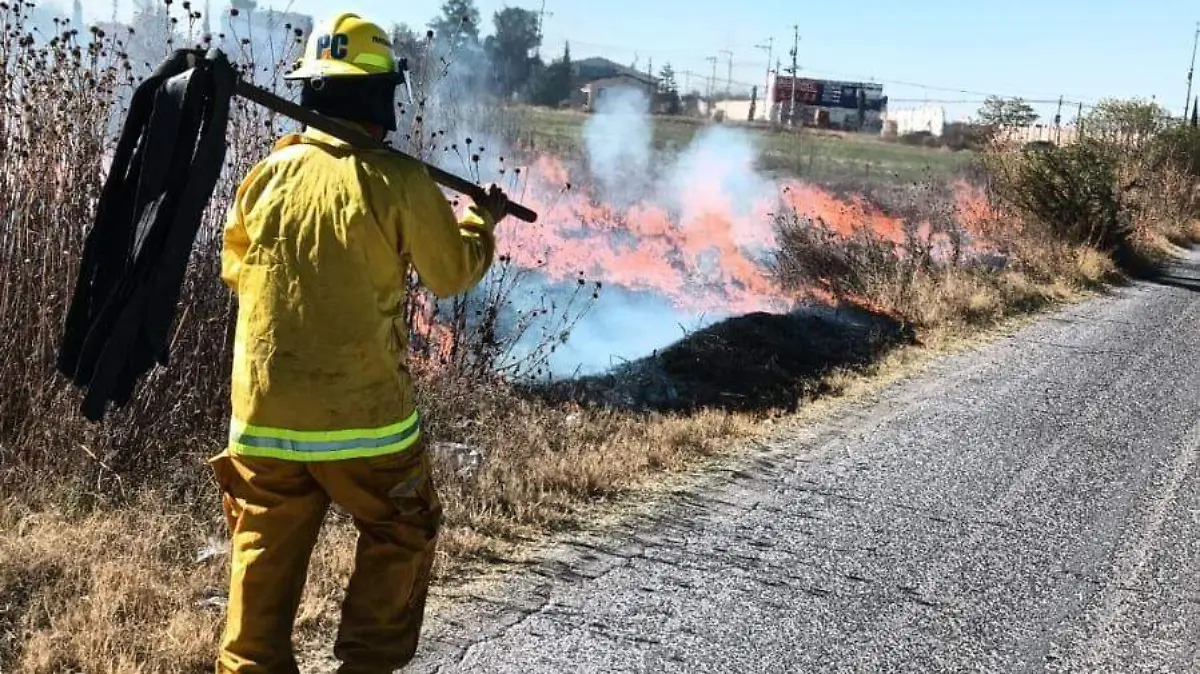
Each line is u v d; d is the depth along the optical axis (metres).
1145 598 5.06
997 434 7.77
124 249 2.97
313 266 2.92
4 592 3.95
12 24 5.36
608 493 5.98
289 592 3.07
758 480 6.43
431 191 3.06
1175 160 27.33
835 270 12.25
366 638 3.10
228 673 3.02
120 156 2.96
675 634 4.38
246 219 3.02
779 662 4.21
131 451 5.11
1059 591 5.08
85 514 4.69
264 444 2.97
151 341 2.81
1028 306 13.48
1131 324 12.80
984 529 5.84
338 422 2.95
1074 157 17.94
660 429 7.02
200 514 4.92
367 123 3.14
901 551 5.45
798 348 9.70
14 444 4.90
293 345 2.92
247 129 5.68
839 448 7.22
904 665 4.27
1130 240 18.92
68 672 3.59
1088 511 6.23
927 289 12.55
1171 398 9.16
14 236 5.00
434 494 3.22
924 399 8.70
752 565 5.14
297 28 5.89
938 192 19.58
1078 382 9.59
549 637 4.25
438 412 6.52
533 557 5.03
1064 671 4.31
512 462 6.00
